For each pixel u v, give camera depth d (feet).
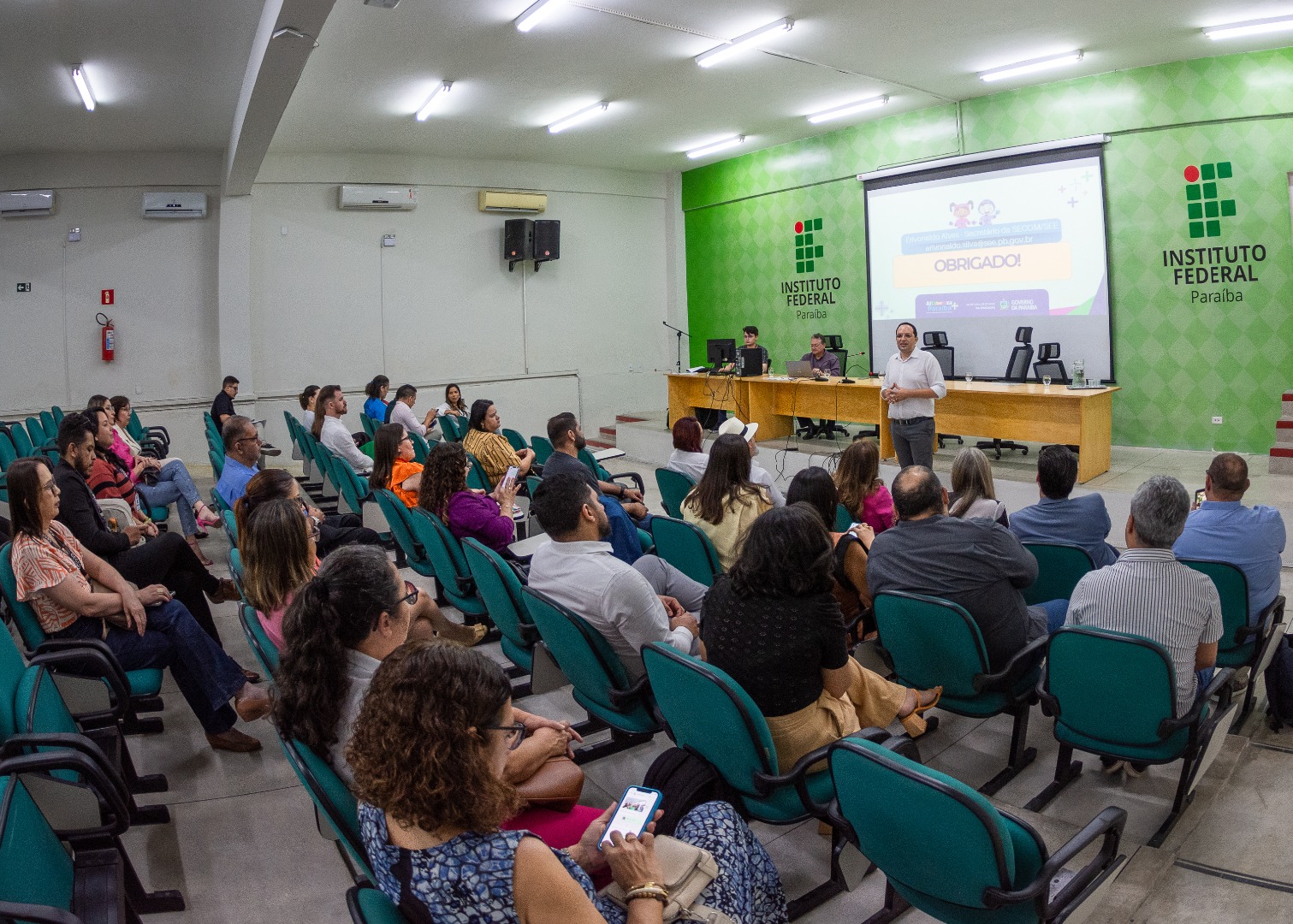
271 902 8.09
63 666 9.21
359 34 22.00
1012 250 30.83
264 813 9.60
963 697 9.51
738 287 40.86
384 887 4.76
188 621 10.39
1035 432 24.50
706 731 7.25
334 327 36.04
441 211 37.68
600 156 38.52
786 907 6.41
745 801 7.47
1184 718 8.26
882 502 13.34
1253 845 8.55
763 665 7.30
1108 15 22.88
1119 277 28.68
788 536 7.30
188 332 34.30
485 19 21.58
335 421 22.93
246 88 23.07
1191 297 27.48
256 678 12.07
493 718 4.66
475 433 19.52
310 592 6.03
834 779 6.32
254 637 7.83
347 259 36.09
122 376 33.58
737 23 22.85
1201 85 26.53
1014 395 24.07
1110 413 24.71
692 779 7.35
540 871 4.50
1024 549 9.53
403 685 4.56
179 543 12.37
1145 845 8.61
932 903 6.31
